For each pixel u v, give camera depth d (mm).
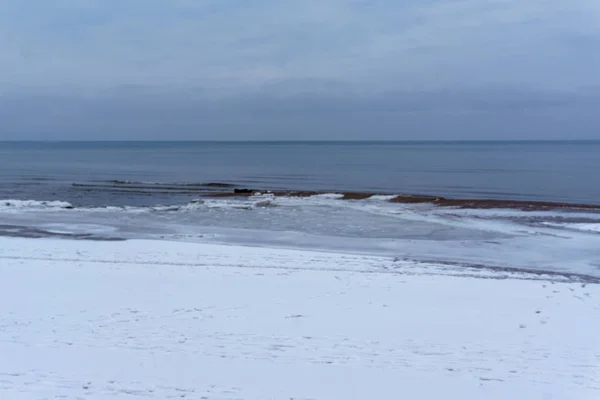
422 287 9664
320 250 14281
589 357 6340
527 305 8516
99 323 7355
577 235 16422
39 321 7410
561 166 58719
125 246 13484
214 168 58250
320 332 7125
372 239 15922
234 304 8414
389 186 36500
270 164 66688
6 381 5367
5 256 12062
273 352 6367
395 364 6062
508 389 5457
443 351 6488
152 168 58344
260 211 21500
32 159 80250
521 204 23312
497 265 12648
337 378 5660
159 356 6168
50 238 15477
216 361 6051
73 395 5070
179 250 13047
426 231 17234
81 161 74125
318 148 156500
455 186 36406
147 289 9273
